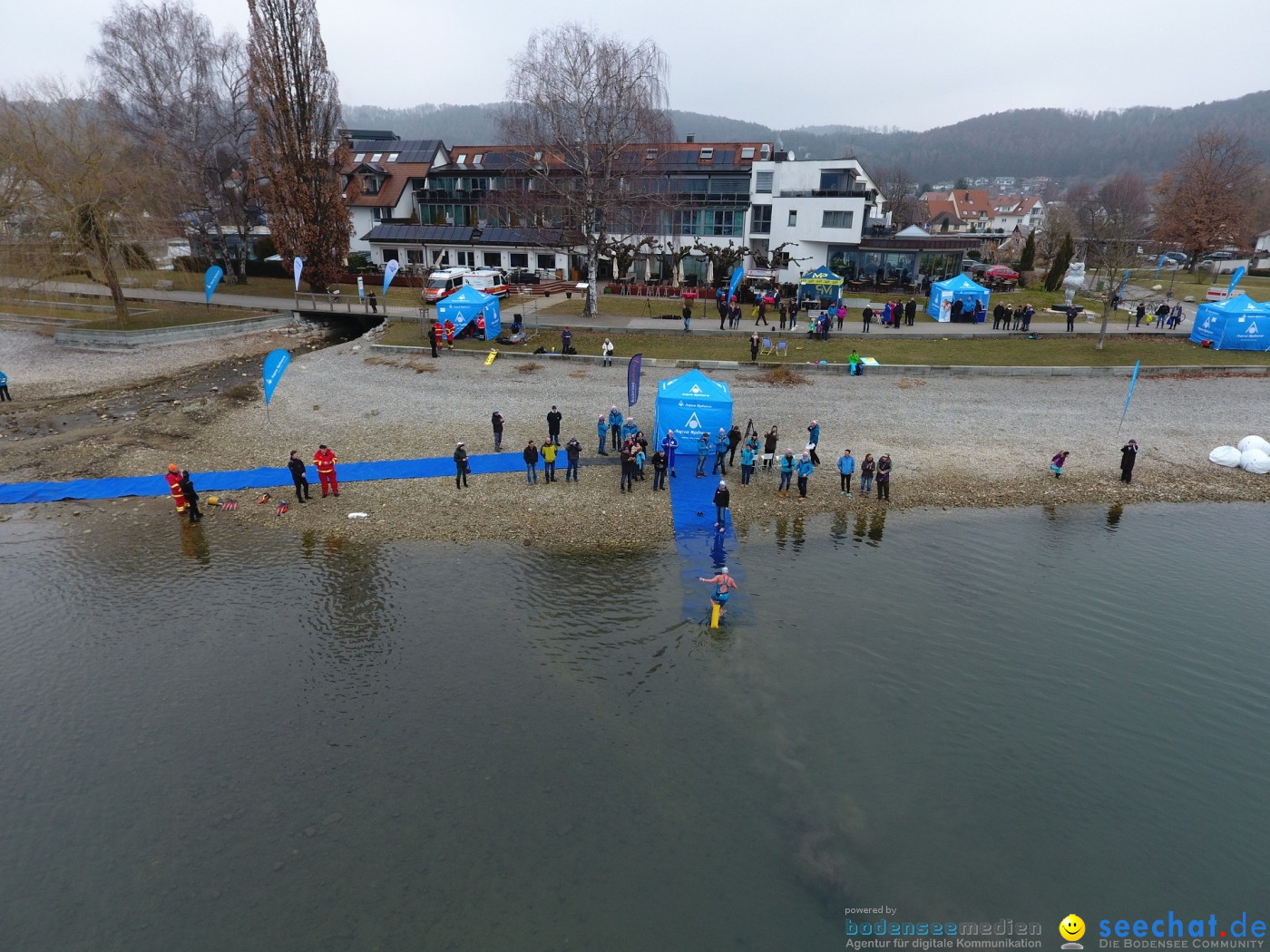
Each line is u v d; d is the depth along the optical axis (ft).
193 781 38.60
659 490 74.79
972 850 35.37
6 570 58.70
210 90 168.86
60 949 30.30
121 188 126.72
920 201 434.30
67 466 77.97
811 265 190.29
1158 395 103.71
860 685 46.75
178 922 31.40
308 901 32.27
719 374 110.73
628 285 172.24
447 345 120.37
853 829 36.29
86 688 45.39
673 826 36.24
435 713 43.65
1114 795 38.91
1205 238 229.86
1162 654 50.78
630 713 43.88
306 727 42.37
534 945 30.50
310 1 149.59
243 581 57.72
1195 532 68.80
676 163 206.49
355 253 199.82
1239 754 41.96
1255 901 33.40
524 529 66.23
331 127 158.40
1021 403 100.07
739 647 50.26
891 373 111.75
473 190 207.72
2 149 116.37
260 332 139.54
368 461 80.28
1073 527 69.41
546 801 37.52
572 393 101.24
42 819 36.29
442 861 34.17
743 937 30.96
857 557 63.10
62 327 134.82
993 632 52.80
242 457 81.25
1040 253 261.65
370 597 55.62
